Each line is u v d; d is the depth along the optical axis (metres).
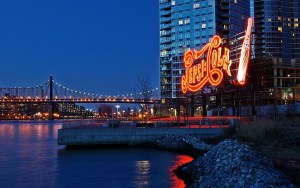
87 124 71.44
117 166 36.09
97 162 39.09
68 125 66.12
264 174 19.06
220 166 24.53
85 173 32.47
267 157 27.12
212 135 54.34
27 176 31.30
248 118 62.22
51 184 28.00
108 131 55.03
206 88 95.62
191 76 92.56
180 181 27.98
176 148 49.03
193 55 92.06
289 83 142.12
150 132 55.38
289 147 32.56
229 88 85.62
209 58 83.31
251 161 23.16
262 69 136.00
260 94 138.75
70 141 54.50
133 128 55.62
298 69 143.25
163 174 31.11
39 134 98.00
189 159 40.41
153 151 48.50
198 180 24.64
